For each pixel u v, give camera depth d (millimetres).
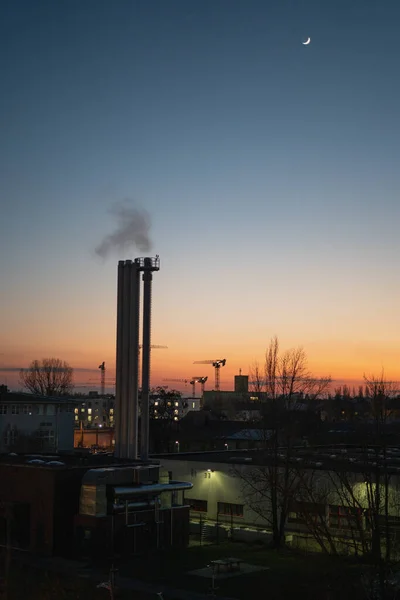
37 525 40156
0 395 85438
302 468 38969
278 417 46281
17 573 34531
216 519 50125
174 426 116438
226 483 50125
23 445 83875
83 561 37875
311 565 34969
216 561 34812
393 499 33312
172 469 53469
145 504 41188
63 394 144500
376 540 21516
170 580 33406
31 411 85625
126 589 31672
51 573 34719
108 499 39969
